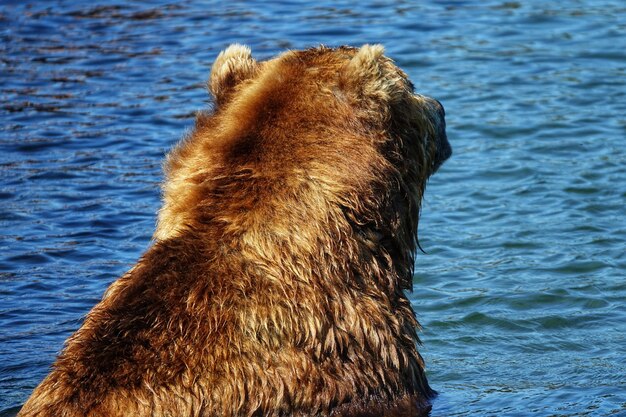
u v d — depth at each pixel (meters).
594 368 11.49
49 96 23.02
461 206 17.12
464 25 27.62
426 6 29.59
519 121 20.72
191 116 21.70
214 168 8.45
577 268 14.66
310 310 8.06
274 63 9.05
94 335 7.79
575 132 20.11
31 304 13.38
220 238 8.15
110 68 25.06
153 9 30.47
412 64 24.45
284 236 8.12
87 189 17.88
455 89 22.69
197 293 7.91
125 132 20.78
